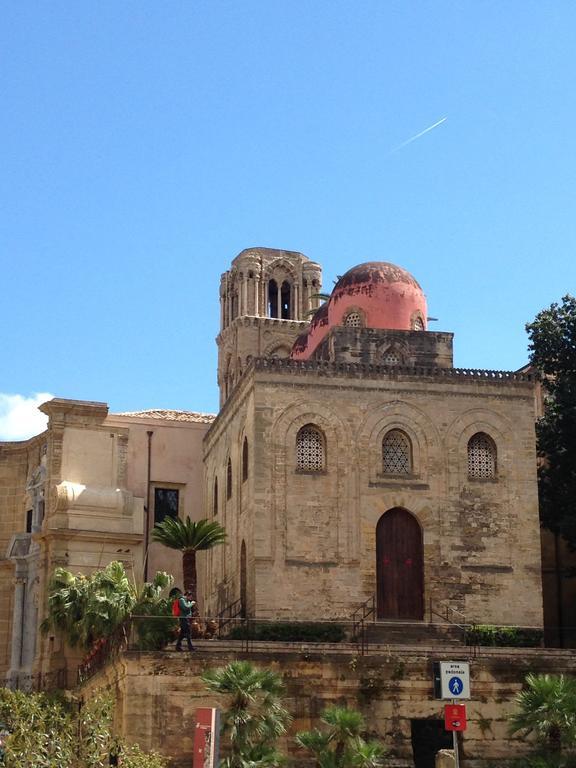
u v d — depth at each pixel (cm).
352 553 5231
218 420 6328
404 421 5431
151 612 5228
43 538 6184
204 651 4194
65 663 5919
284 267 9869
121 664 4141
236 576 5594
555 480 5888
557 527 5909
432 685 4347
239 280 9769
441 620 5253
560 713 3944
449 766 3756
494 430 5512
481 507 5419
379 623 5159
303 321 9669
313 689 4250
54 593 5619
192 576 5159
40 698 3656
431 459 5416
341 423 5359
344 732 3884
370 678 4300
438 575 5303
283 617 5106
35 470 6612
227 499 5991
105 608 5381
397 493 5347
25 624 6350
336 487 5284
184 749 4044
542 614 5375
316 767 4141
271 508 5200
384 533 5359
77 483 6419
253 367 5325
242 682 3822
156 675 4081
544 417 6025
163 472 6781
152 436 6806
